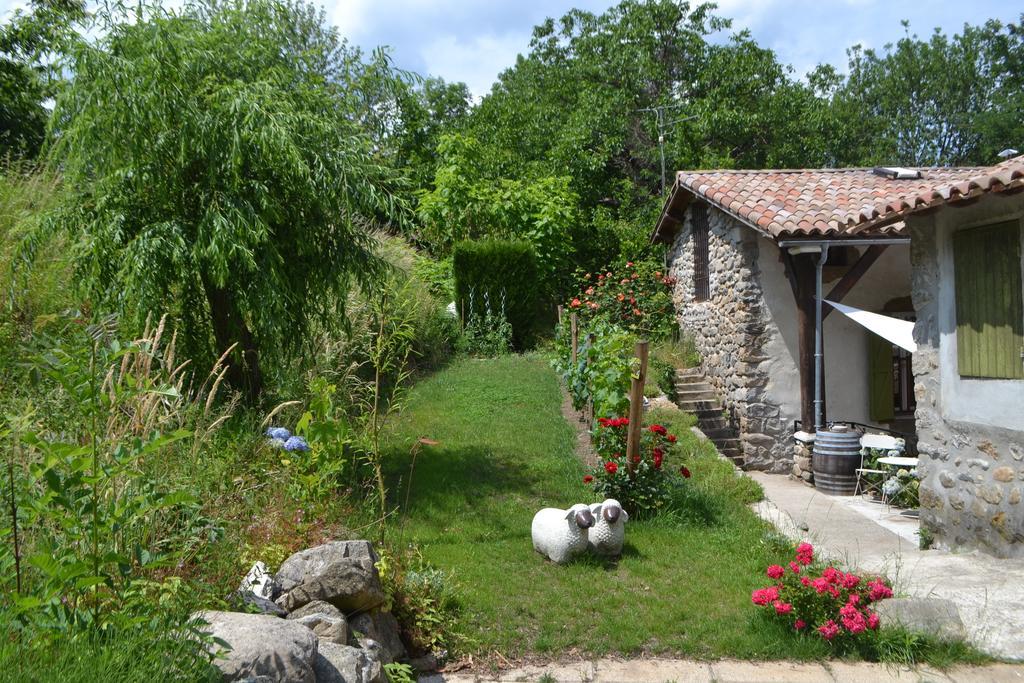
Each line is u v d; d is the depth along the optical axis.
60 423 4.48
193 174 6.95
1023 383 5.75
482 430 9.77
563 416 10.75
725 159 22.73
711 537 6.65
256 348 7.62
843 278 10.88
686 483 7.90
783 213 10.77
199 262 6.62
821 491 9.99
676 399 13.14
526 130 23.47
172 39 6.66
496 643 4.59
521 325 16.16
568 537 5.84
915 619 4.61
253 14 7.45
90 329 3.01
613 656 4.51
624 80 24.31
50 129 6.72
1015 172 5.07
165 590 3.15
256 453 5.85
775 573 4.75
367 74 7.85
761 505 7.91
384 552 4.93
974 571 5.70
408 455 8.51
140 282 6.42
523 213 17.83
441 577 5.09
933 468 6.97
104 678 2.35
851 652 4.50
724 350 12.79
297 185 7.04
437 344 14.31
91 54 6.35
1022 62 32.75
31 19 11.22
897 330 9.92
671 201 14.68
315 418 6.12
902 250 11.71
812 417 11.16
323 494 5.70
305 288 7.45
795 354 11.75
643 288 16.69
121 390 3.09
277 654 2.94
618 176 24.23
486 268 15.86
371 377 11.25
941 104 33.66
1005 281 5.94
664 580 5.65
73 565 2.55
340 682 3.21
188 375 7.16
